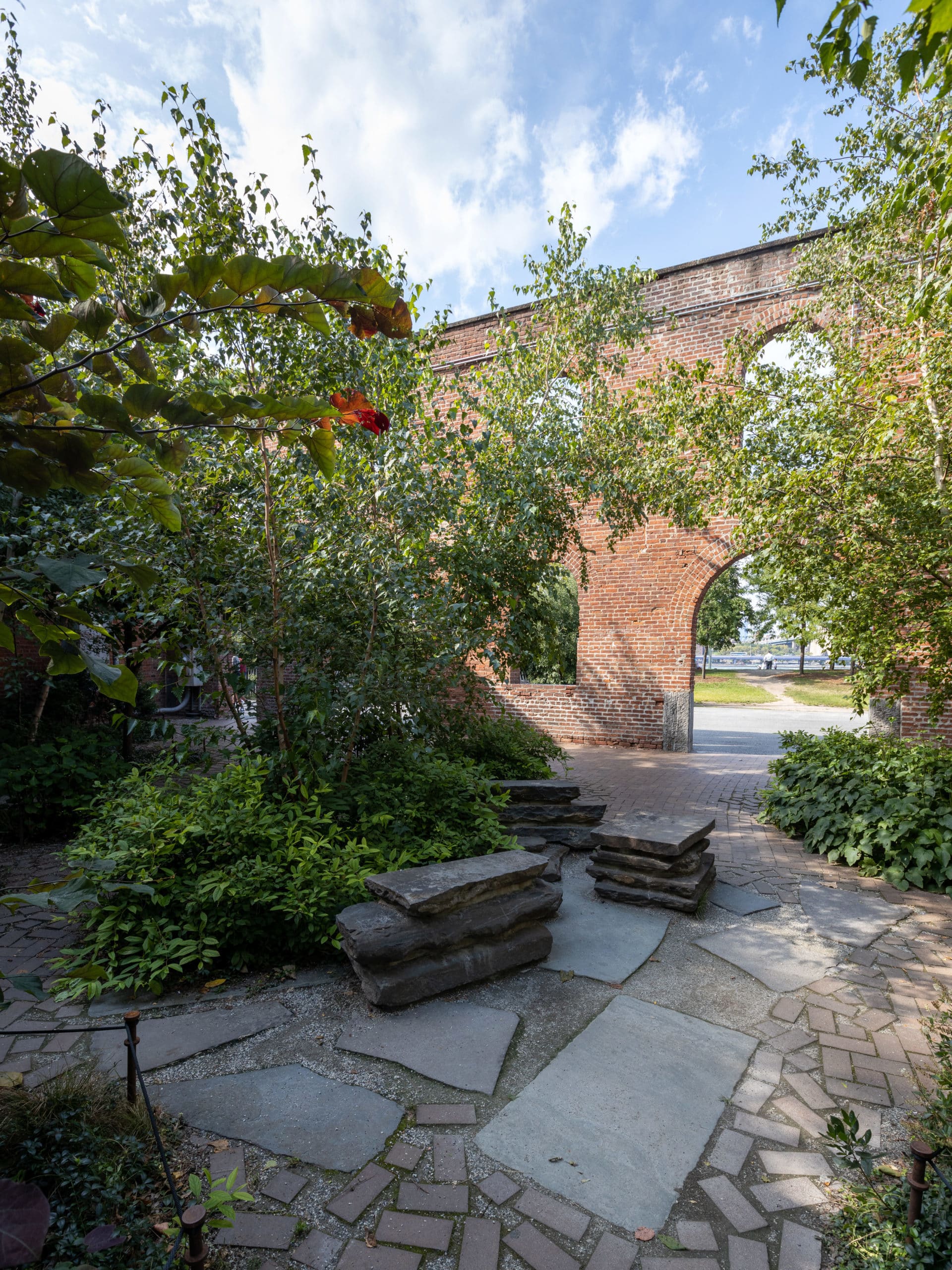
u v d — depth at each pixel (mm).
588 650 12109
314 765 4816
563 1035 3084
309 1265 1898
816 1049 2994
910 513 4914
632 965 3768
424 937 3357
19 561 1090
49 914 4242
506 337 6922
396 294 1176
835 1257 1953
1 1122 2059
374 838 4539
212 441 4434
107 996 3320
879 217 5398
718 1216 2098
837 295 6098
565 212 6715
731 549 10805
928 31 2205
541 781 6379
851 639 5402
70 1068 2572
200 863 3846
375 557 4703
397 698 5062
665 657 11445
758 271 10523
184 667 5016
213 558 4641
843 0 2199
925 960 3881
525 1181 2221
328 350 4492
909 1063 2891
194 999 3305
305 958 3715
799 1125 2506
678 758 10781
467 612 5516
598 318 7070
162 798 4422
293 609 4613
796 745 7531
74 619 1083
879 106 5512
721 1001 3408
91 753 6848
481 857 4074
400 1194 2152
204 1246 1730
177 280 1095
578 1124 2492
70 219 877
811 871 5461
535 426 6535
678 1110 2574
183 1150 2293
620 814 7270
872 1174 2088
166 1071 2748
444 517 5383
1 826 5855
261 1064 2816
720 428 6145
